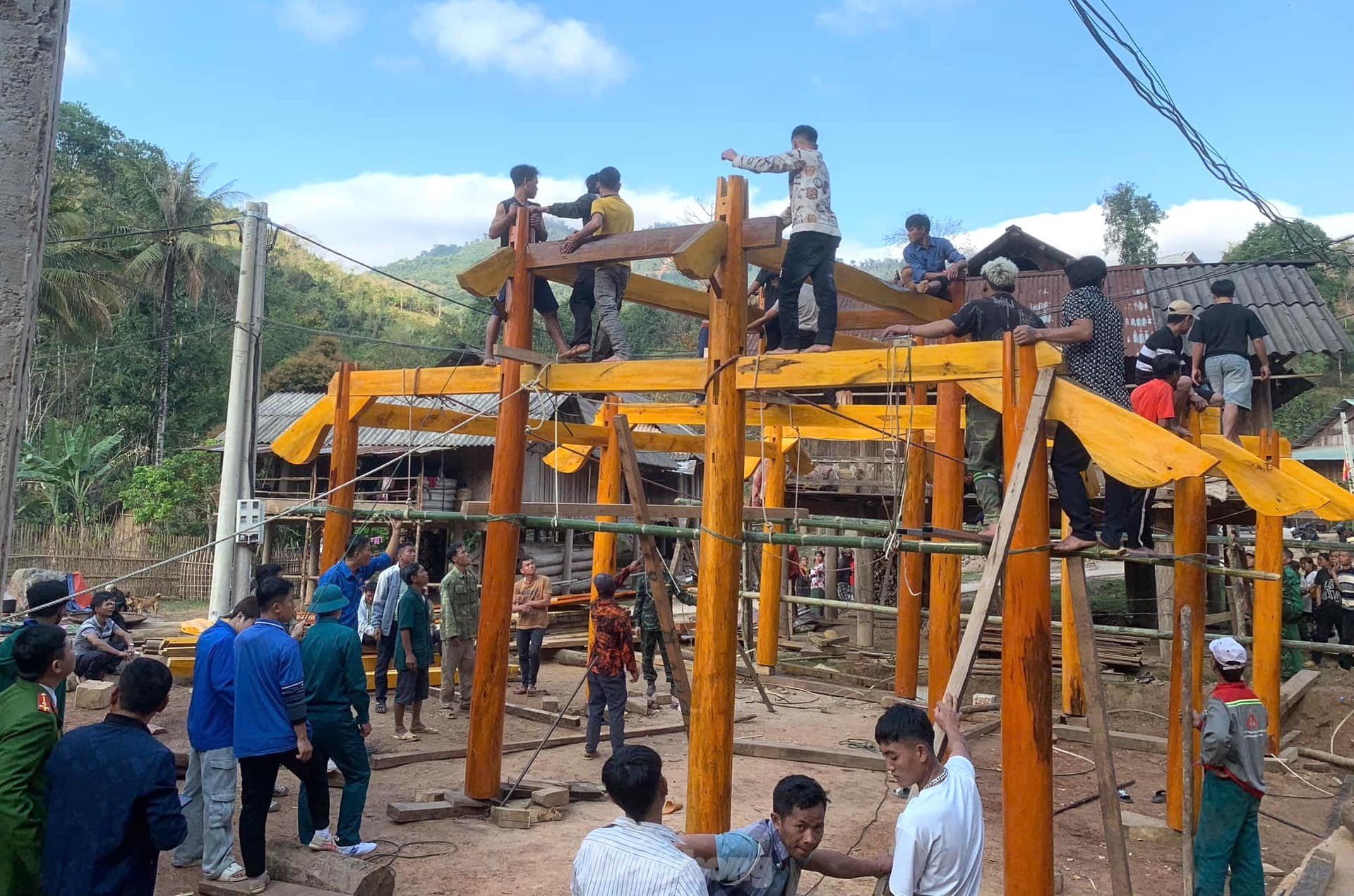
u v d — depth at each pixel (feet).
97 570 83.25
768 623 48.24
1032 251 68.18
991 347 19.85
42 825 14.12
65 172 137.08
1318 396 140.87
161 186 118.62
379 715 35.83
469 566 37.68
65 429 104.53
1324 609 53.16
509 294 25.68
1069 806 28.71
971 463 23.70
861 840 24.11
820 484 54.49
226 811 19.30
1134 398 24.82
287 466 80.38
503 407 25.58
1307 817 30.01
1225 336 29.35
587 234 23.93
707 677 21.16
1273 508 26.23
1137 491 22.75
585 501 79.61
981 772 32.07
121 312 118.01
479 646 25.54
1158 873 23.38
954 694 17.78
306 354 117.50
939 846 12.05
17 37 10.90
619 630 30.53
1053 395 19.22
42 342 119.55
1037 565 18.86
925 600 68.59
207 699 19.49
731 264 21.80
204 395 123.95
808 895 20.51
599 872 11.14
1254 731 19.80
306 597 65.26
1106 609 69.46
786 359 21.38
